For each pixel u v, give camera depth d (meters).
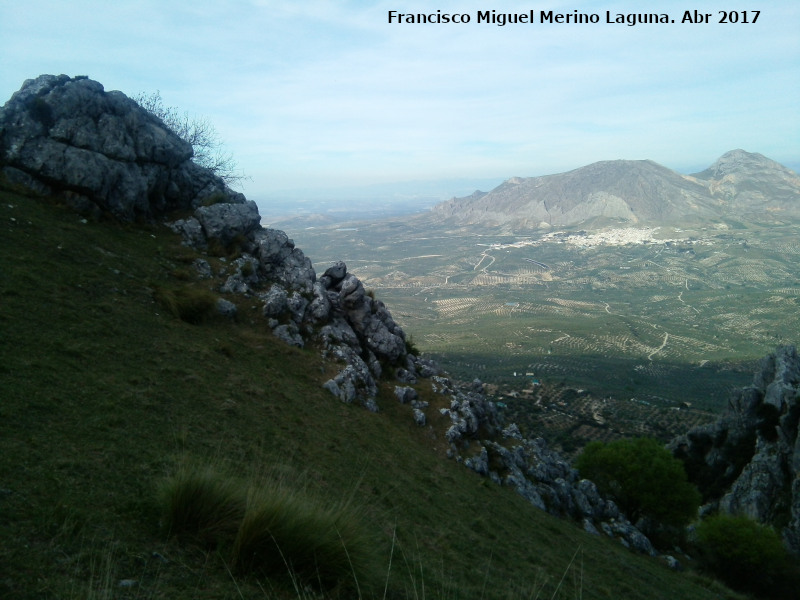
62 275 16.33
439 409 25.03
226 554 6.41
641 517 32.47
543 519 20.81
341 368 22.50
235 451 11.30
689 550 32.31
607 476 33.81
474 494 18.64
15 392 9.26
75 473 7.36
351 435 17.47
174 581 5.59
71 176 21.38
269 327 22.48
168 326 17.58
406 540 11.27
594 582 15.76
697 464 59.00
